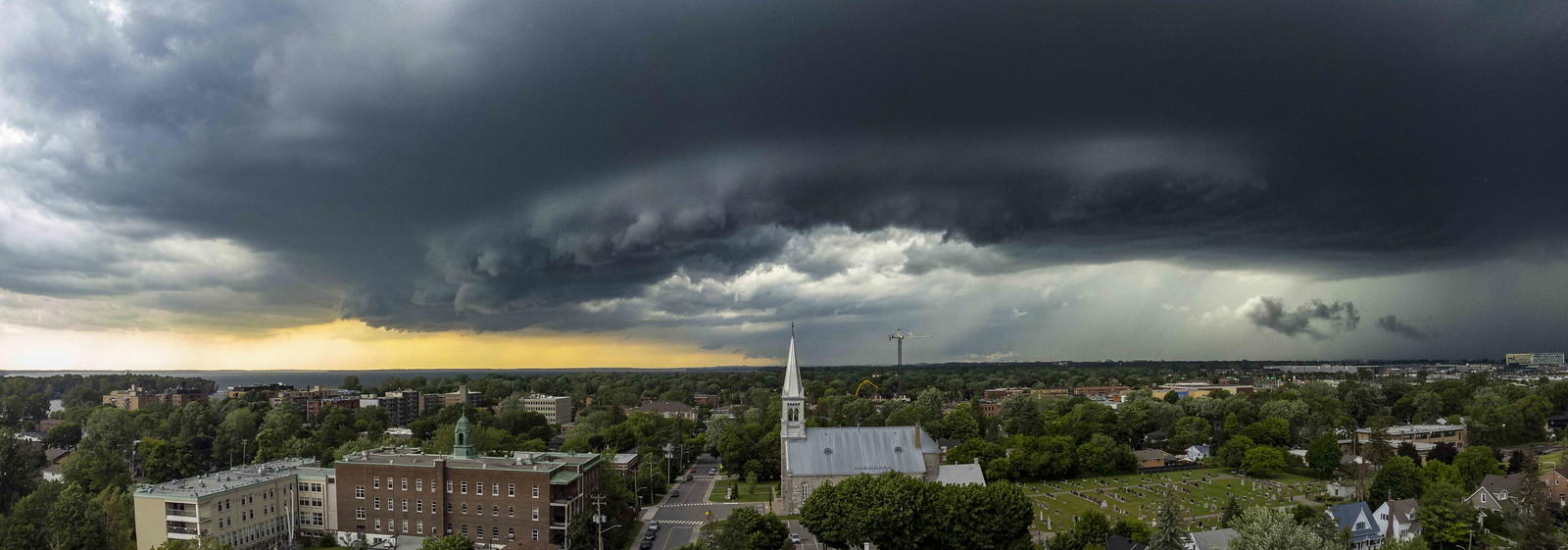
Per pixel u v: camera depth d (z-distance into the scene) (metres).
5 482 171.62
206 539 122.50
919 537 130.75
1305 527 119.88
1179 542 118.62
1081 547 135.38
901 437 185.12
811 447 181.62
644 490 195.75
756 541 132.38
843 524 132.00
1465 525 142.12
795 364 184.38
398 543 149.12
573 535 141.50
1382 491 168.62
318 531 157.75
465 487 150.25
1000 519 131.38
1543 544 125.56
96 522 140.75
